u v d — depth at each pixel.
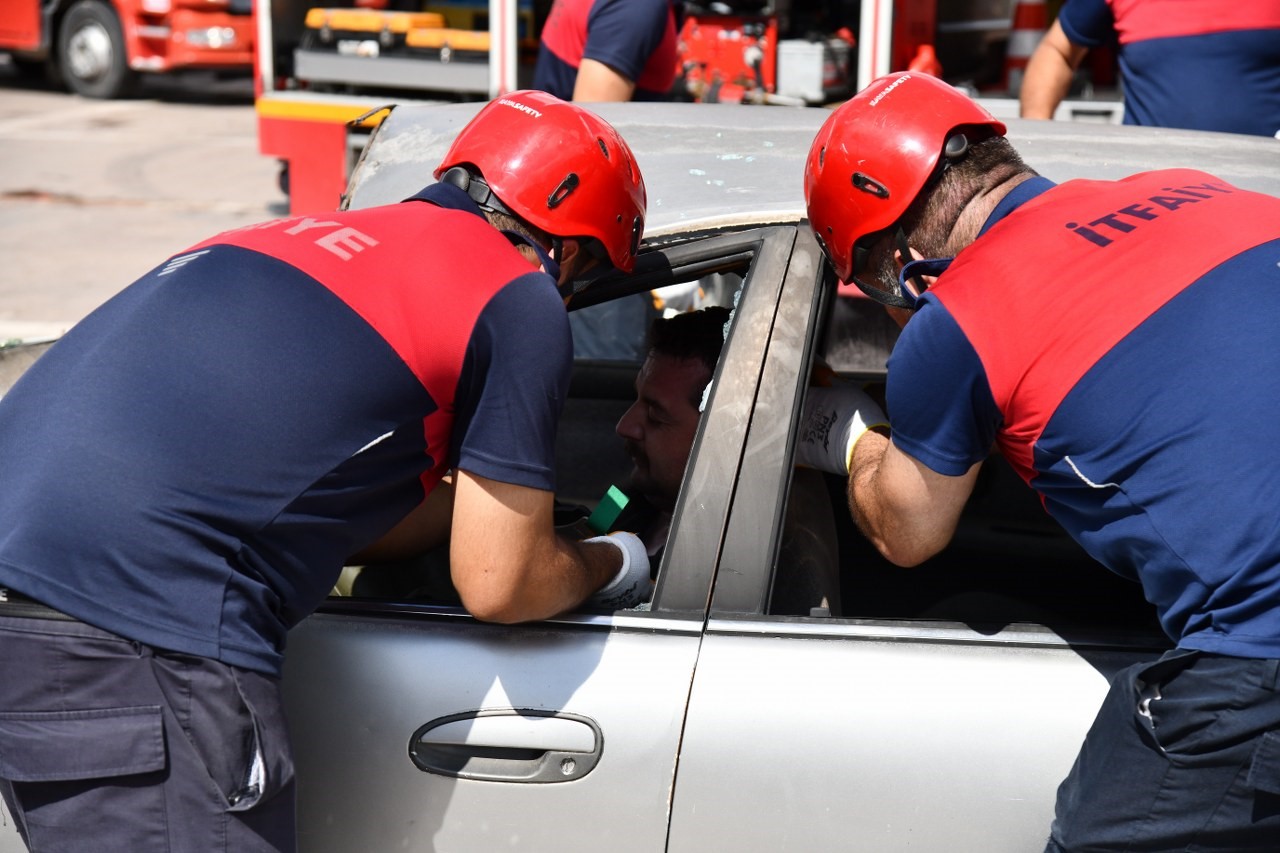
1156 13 3.37
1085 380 1.43
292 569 1.49
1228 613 1.38
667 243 1.88
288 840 1.49
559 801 1.56
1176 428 1.39
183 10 10.26
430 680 1.59
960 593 2.20
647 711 1.55
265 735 1.44
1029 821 1.53
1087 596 2.21
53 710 1.44
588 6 3.79
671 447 1.99
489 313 1.51
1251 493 1.36
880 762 1.53
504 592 1.53
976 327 1.48
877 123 1.63
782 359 1.70
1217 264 1.44
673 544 1.64
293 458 1.45
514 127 1.69
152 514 1.41
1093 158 2.07
